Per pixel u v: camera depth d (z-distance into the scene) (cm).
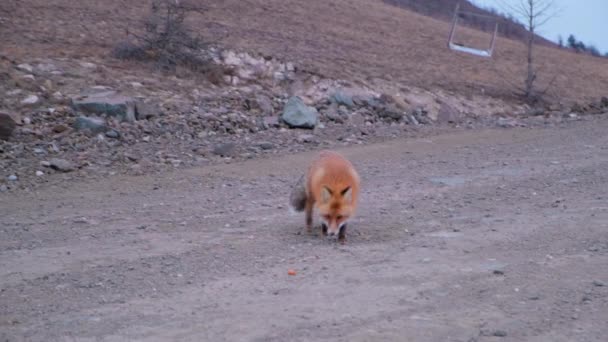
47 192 1391
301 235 1052
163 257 938
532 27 3319
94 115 1920
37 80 2053
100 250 980
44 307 752
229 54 2609
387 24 3809
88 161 1633
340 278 824
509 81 3306
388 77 2862
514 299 730
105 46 2436
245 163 1698
